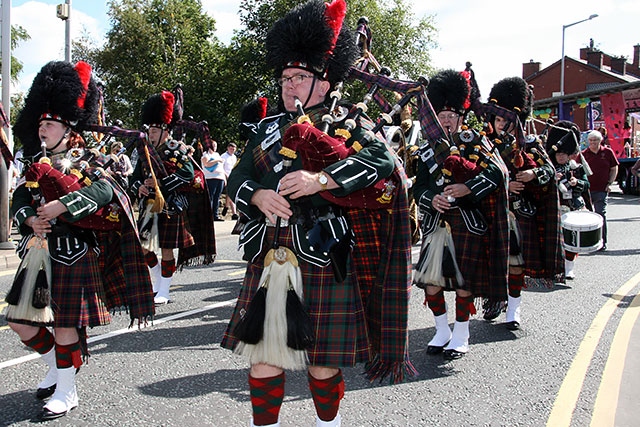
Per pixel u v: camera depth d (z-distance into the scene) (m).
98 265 3.21
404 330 2.45
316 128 2.33
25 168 3.12
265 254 2.38
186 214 5.59
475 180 3.86
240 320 2.36
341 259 2.33
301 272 2.33
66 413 3.12
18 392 3.43
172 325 4.88
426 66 27.80
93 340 4.43
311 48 2.40
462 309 4.12
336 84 2.55
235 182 2.39
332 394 2.41
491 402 3.35
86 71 3.23
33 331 3.20
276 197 2.23
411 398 3.41
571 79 44.00
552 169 4.67
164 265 5.62
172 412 3.19
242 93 28.83
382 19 26.98
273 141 2.41
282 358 2.22
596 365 3.92
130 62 31.16
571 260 6.70
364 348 2.40
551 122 6.70
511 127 4.71
